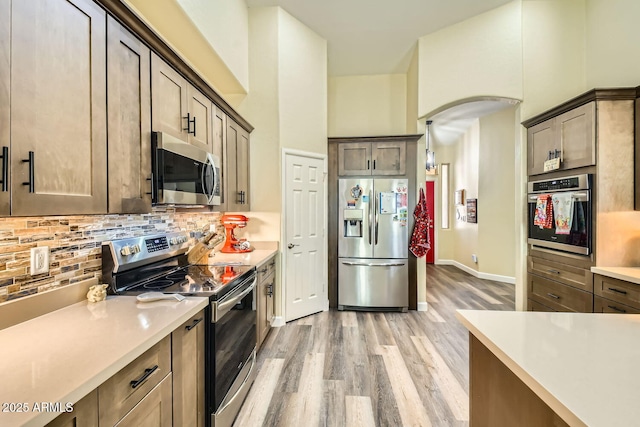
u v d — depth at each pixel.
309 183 3.66
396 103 4.56
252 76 3.35
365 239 3.81
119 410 0.93
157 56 1.62
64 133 1.06
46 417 0.66
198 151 1.96
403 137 3.77
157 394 1.13
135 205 1.44
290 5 3.30
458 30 3.58
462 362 2.51
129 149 1.40
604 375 0.74
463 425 1.78
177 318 1.23
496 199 5.38
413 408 1.93
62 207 1.04
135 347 0.96
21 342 1.00
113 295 1.55
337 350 2.72
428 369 2.40
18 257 1.17
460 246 6.59
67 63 1.07
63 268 1.37
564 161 2.65
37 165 0.96
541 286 2.97
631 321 1.12
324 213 3.85
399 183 3.77
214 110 2.40
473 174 5.92
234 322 1.88
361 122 4.60
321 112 3.83
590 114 2.38
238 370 1.94
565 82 3.21
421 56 3.82
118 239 1.71
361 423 1.80
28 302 1.20
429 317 3.58
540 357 0.84
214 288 1.66
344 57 4.19
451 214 7.06
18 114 0.90
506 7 3.30
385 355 2.63
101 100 1.22
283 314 3.34
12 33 0.88
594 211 2.36
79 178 1.12
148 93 1.54
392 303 3.78
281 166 3.33
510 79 3.29
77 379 0.77
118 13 1.30
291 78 3.46
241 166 3.05
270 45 3.33
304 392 2.10
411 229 3.78
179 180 1.75
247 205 3.25
